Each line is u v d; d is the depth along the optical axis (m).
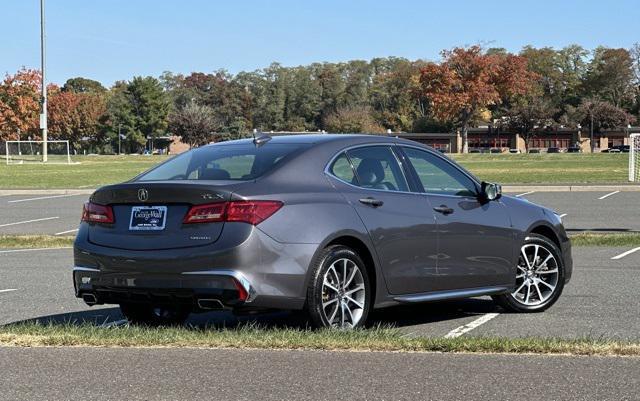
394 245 6.98
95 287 6.72
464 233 7.51
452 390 4.82
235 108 168.62
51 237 16.25
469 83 113.44
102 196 6.77
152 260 6.36
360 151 7.16
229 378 5.11
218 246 6.18
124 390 4.89
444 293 7.41
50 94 147.62
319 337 6.02
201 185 6.37
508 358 5.55
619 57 154.38
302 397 4.71
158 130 144.12
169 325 7.42
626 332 7.02
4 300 9.12
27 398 4.75
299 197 6.50
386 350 5.78
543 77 158.88
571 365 5.35
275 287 6.26
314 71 188.88
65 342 6.07
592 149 133.75
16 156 89.00
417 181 7.41
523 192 29.30
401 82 162.00
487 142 142.00
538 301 8.19
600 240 14.63
